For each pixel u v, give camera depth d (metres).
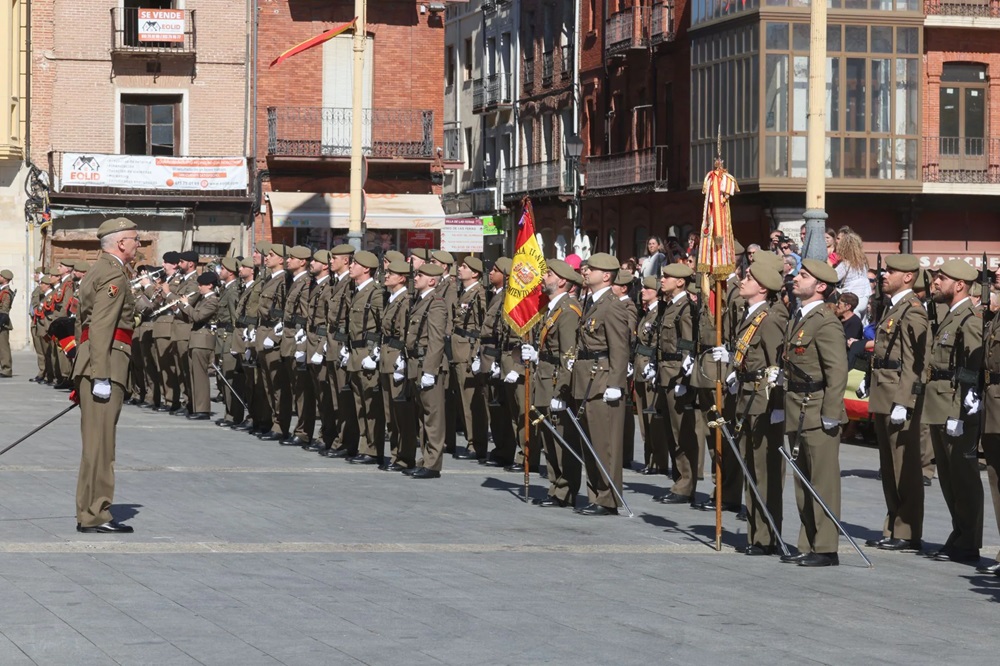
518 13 74.62
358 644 10.67
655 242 34.94
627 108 62.28
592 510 18.28
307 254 25.64
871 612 12.52
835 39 50.53
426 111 56.47
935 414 16.05
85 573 13.17
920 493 16.38
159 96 54.47
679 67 57.03
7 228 53.19
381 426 23.03
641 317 25.41
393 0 56.12
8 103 52.28
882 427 16.55
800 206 50.31
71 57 53.62
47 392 36.84
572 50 68.31
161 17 54.03
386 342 22.25
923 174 51.88
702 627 11.62
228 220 54.84
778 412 15.44
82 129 53.88
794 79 50.00
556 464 18.92
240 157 54.69
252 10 54.84
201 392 30.09
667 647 10.87
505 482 21.33
